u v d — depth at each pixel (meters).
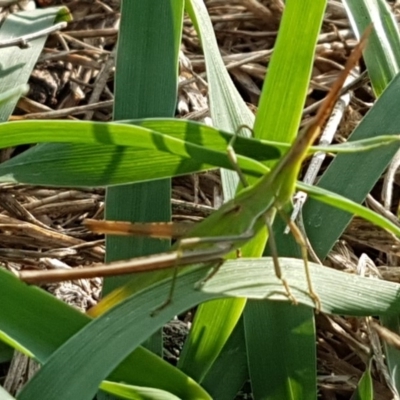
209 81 0.11
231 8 0.18
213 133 0.09
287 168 0.08
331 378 0.11
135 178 0.10
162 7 0.11
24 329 0.09
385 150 0.11
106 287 0.10
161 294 0.09
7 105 0.12
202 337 0.10
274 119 0.10
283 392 0.09
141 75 0.11
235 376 0.10
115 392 0.08
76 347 0.08
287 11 0.09
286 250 0.10
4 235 0.12
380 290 0.09
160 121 0.09
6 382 0.10
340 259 0.12
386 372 0.10
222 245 0.09
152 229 0.09
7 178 0.10
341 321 0.11
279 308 0.10
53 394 0.08
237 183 0.10
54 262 0.12
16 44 0.12
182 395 0.09
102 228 0.09
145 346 0.10
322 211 0.11
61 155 0.10
